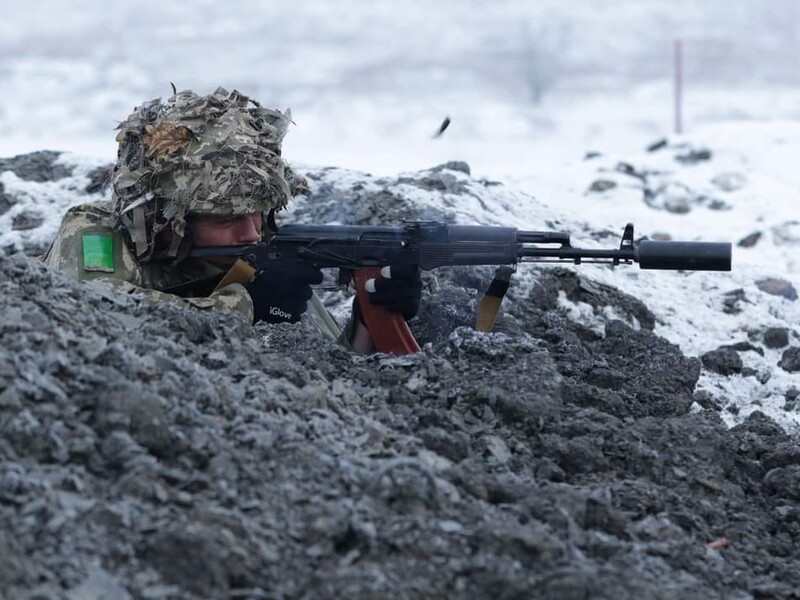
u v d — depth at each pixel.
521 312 13.40
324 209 15.49
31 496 6.89
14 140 55.44
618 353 12.30
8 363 7.65
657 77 82.88
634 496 8.53
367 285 10.53
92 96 72.69
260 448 7.72
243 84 79.00
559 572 7.07
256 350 9.27
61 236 10.99
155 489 7.18
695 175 21.86
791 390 13.16
